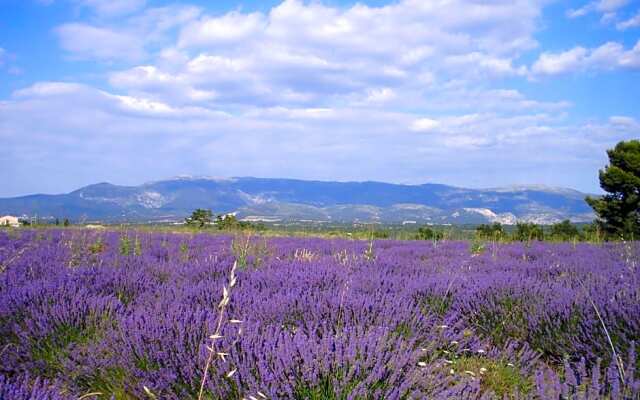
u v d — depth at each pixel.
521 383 3.95
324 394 3.12
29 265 6.82
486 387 3.94
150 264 7.63
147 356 3.66
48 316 4.45
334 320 4.51
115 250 10.17
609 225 31.06
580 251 12.71
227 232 20.56
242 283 5.99
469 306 5.65
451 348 4.55
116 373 3.64
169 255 9.62
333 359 3.36
